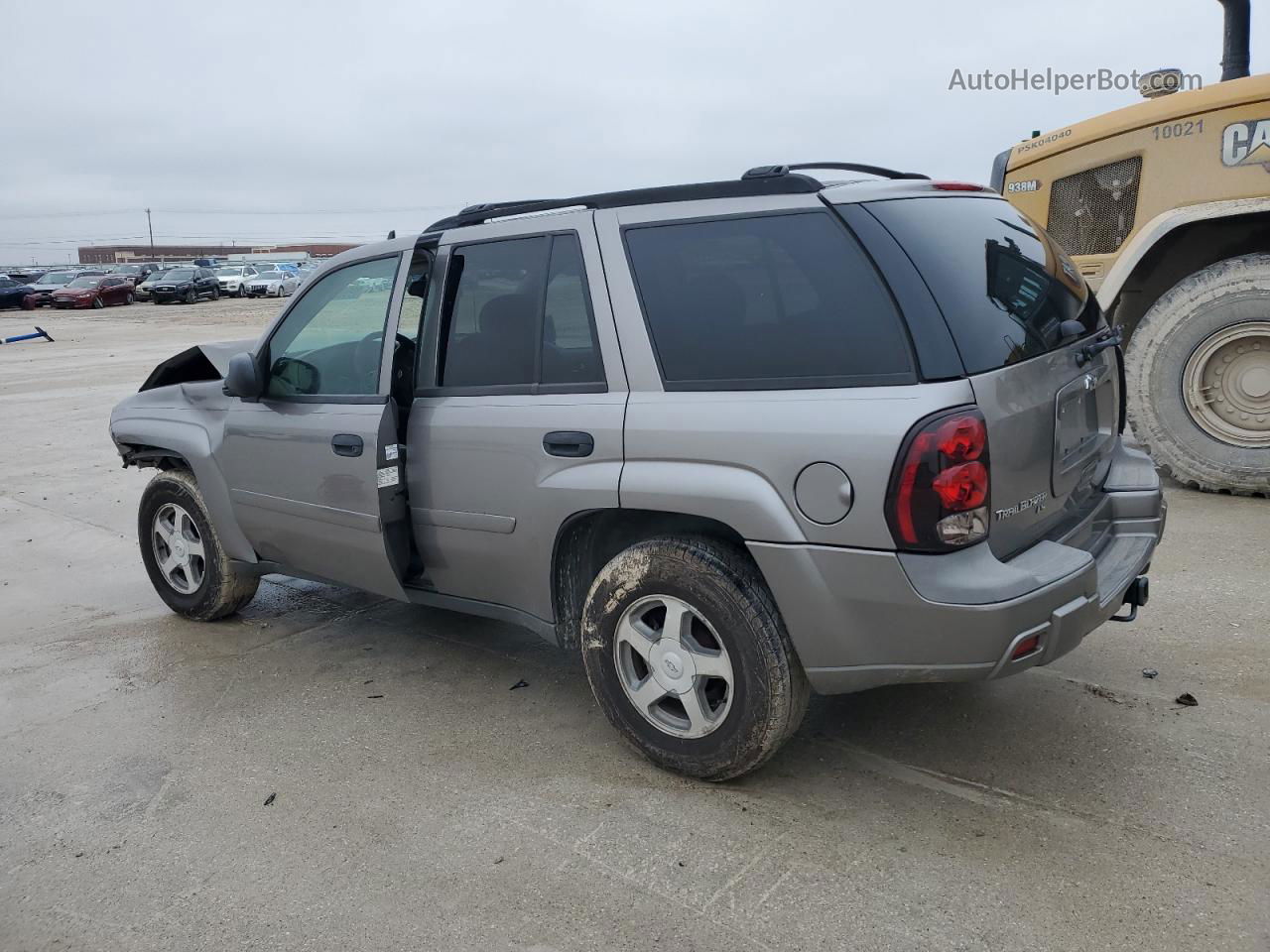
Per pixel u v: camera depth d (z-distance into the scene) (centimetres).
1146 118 675
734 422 307
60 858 320
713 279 322
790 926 266
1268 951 247
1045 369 316
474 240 384
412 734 392
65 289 4334
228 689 446
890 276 292
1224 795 312
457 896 288
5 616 565
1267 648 412
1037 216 742
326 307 433
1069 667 407
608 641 346
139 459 543
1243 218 674
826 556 293
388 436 394
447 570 402
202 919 285
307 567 466
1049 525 326
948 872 284
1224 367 632
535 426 354
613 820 321
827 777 338
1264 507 617
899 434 279
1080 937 255
